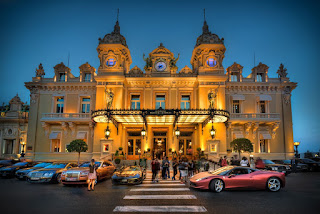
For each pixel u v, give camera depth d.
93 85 31.38
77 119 29.91
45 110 31.81
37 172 15.44
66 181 13.73
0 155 34.41
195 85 30.64
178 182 15.83
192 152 30.03
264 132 30.53
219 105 28.69
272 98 31.28
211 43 30.09
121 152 28.19
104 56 30.52
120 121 28.19
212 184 11.72
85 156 30.09
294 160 25.42
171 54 31.38
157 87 30.84
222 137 28.55
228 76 31.66
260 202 9.46
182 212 7.96
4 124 35.53
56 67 32.50
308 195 10.92
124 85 30.70
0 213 7.89
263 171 12.39
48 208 8.52
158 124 30.42
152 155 29.62
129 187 13.55
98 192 11.85
